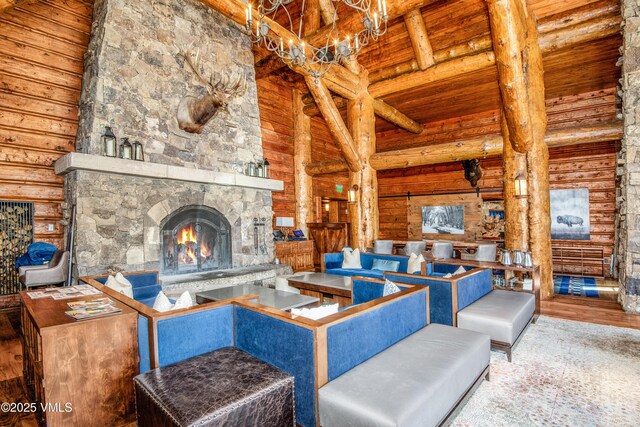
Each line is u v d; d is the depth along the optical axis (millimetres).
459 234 9141
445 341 2371
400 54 6617
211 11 5879
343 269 5738
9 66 4555
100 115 4434
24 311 2477
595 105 7066
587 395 2365
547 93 7238
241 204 6027
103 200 4387
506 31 4410
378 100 7430
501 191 8539
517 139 5082
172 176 4840
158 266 4871
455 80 6500
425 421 1635
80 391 1870
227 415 1432
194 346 2053
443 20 5875
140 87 4848
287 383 1692
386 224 10391
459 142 6215
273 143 8055
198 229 5453
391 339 2348
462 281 3301
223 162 5820
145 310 2078
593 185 7445
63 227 4898
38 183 4773
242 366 1846
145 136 4848
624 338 3416
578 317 4129
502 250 4559
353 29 5535
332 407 1674
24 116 4676
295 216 8477
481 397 2355
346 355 1944
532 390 2439
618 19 4668
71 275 4277
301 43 3713
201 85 5582
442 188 9445
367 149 7039
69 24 4973
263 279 5609
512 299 3584
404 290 2691
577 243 7598
